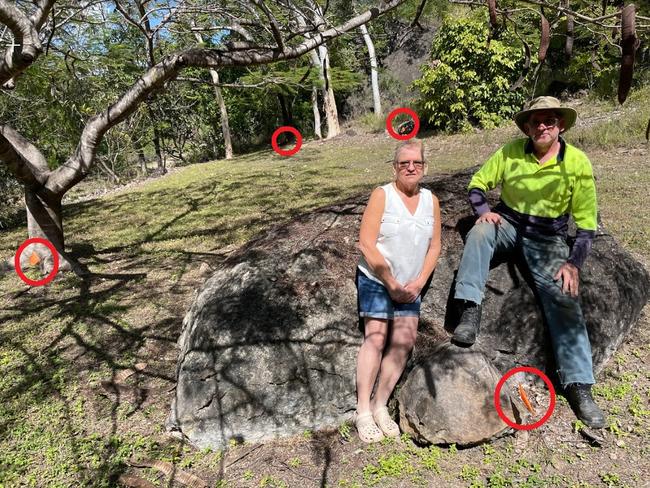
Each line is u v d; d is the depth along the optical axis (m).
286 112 21.98
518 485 2.70
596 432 2.99
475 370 3.01
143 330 4.84
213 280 4.04
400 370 3.24
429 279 3.70
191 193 11.66
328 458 3.06
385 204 3.12
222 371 3.34
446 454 2.96
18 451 3.30
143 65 11.02
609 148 10.08
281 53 3.36
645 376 3.46
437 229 3.28
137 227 8.89
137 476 3.03
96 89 11.37
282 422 3.28
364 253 3.12
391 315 3.17
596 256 3.75
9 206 12.22
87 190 16.59
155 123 17.56
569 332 3.17
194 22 5.14
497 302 3.50
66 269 6.50
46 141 12.18
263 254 3.98
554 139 3.21
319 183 11.17
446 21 14.04
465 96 14.52
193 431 3.29
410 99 19.83
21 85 8.18
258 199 10.16
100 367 4.25
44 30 5.30
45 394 3.92
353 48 19.91
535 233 3.38
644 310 4.25
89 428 3.50
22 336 4.87
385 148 15.24
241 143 22.55
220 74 20.64
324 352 3.38
